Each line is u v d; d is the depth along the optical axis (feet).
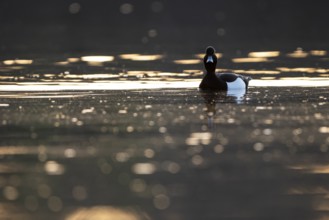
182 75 92.84
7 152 48.06
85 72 95.40
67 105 66.54
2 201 37.86
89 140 51.52
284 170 43.91
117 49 128.47
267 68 100.63
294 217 35.68
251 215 36.09
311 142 50.78
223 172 43.45
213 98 71.31
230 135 53.11
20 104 67.21
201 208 36.94
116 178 42.01
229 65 105.29
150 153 47.80
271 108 64.64
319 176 42.52
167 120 58.75
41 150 48.60
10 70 97.40
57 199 38.19
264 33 156.87
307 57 114.32
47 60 110.52
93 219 35.17
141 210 36.58
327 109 63.93
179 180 41.73
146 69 99.50
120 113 62.03
